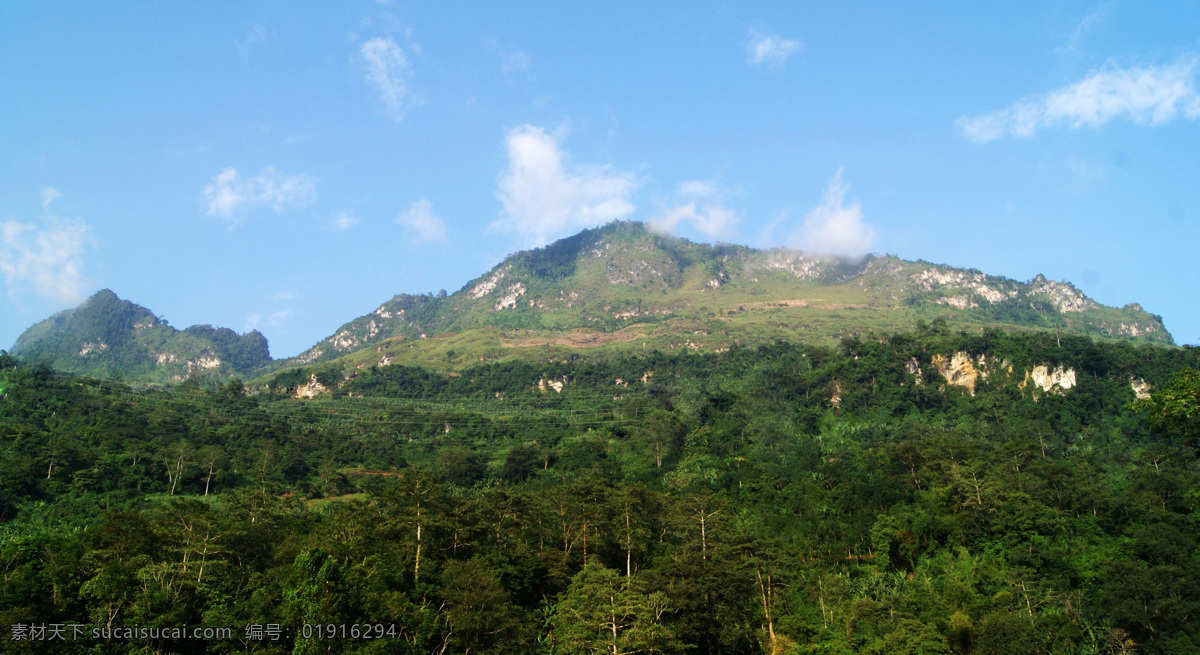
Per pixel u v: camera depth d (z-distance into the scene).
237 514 81.88
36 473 109.50
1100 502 101.81
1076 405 158.25
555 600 80.81
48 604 60.88
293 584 60.69
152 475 120.31
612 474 130.62
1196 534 93.00
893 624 78.88
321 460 145.38
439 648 66.62
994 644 76.31
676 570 80.25
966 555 95.88
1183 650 74.19
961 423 156.88
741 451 141.50
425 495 81.44
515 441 162.00
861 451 138.00
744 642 76.88
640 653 67.38
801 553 96.94
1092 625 82.00
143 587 63.84
